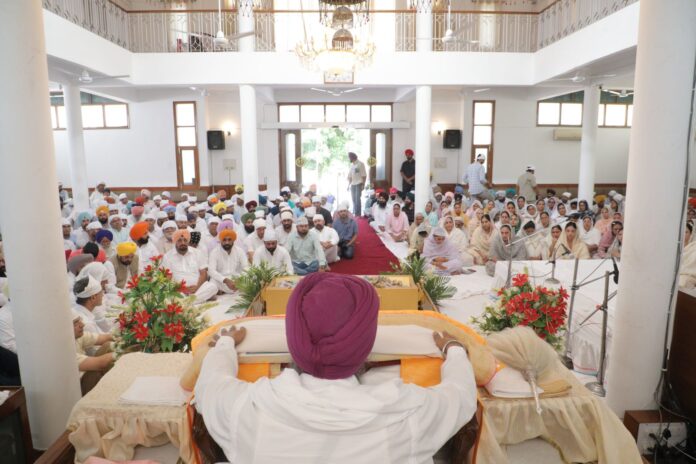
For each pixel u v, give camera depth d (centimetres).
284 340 136
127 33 892
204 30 1032
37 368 246
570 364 345
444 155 1227
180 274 494
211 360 124
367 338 103
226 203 873
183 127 1181
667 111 240
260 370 132
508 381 167
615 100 1242
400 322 164
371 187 1276
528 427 164
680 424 249
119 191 1196
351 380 104
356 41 661
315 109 1252
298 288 108
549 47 801
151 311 259
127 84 852
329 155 1313
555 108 1215
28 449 227
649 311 253
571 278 430
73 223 849
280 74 841
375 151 1276
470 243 654
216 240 585
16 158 231
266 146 1245
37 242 238
